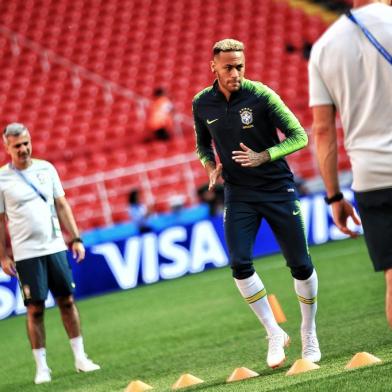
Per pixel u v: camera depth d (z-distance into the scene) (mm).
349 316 24641
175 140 61031
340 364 16641
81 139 63969
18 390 21203
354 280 32875
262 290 17719
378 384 13484
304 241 17578
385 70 12086
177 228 45031
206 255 45281
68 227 22734
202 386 16859
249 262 17438
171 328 28672
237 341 23812
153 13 78750
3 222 22328
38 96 69312
